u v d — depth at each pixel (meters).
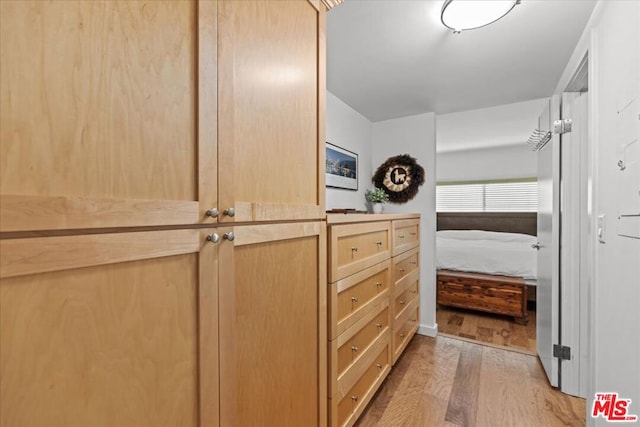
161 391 0.64
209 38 0.73
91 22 0.53
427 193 2.93
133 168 0.59
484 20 1.45
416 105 2.74
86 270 0.53
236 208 0.80
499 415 1.79
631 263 1.11
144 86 0.61
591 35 1.48
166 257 0.65
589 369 1.54
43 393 0.48
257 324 0.90
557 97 2.10
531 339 2.86
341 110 2.63
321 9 1.20
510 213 5.15
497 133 4.00
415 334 2.92
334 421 1.38
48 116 0.48
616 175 1.24
